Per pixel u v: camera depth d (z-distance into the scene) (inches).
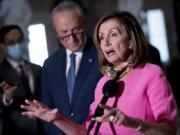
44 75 124.8
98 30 87.6
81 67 118.3
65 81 120.2
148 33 319.9
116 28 84.7
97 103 89.1
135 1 246.4
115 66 88.0
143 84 82.4
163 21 323.3
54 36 255.0
